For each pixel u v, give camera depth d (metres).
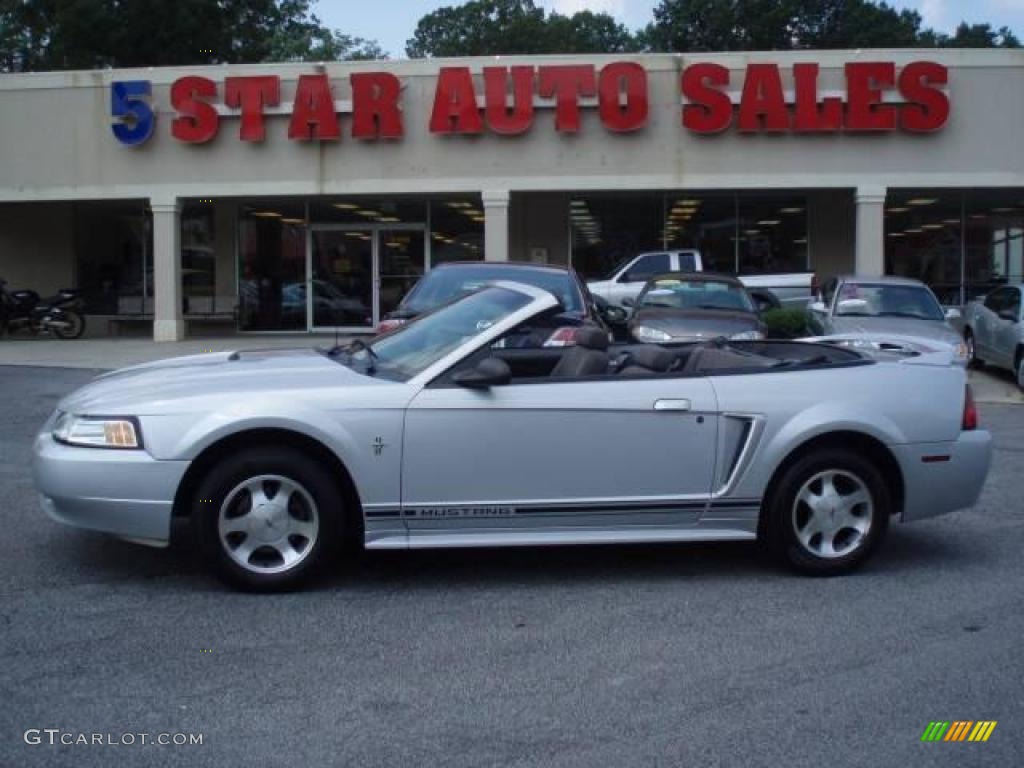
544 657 4.82
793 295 20.59
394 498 5.59
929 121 19.67
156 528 5.45
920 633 5.15
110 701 4.31
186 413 5.47
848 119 19.77
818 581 6.02
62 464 5.43
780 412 5.89
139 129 20.75
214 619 5.27
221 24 37.09
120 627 5.14
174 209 21.02
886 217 24.20
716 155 20.25
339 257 23.80
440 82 20.22
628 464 5.77
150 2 34.59
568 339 7.34
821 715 4.21
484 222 21.27
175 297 21.30
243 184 20.88
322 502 5.61
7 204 24.05
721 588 5.89
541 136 20.39
